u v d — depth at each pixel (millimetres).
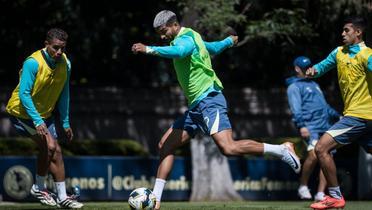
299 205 42969
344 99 30844
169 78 84062
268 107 81250
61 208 33844
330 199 31188
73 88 78188
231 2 52062
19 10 72125
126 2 71312
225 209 36062
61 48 30922
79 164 55906
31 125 32281
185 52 27453
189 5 51844
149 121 79562
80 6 72688
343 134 30406
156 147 79375
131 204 29094
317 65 31375
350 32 30031
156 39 73562
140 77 83000
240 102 80562
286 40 60250
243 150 28266
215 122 28219
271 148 28625
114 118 78812
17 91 32250
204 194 57812
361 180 57875
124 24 74562
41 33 73875
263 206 40719
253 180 58812
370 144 30625
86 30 74875
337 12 56219
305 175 43125
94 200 56156
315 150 30969
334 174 30875
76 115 77875
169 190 57875
